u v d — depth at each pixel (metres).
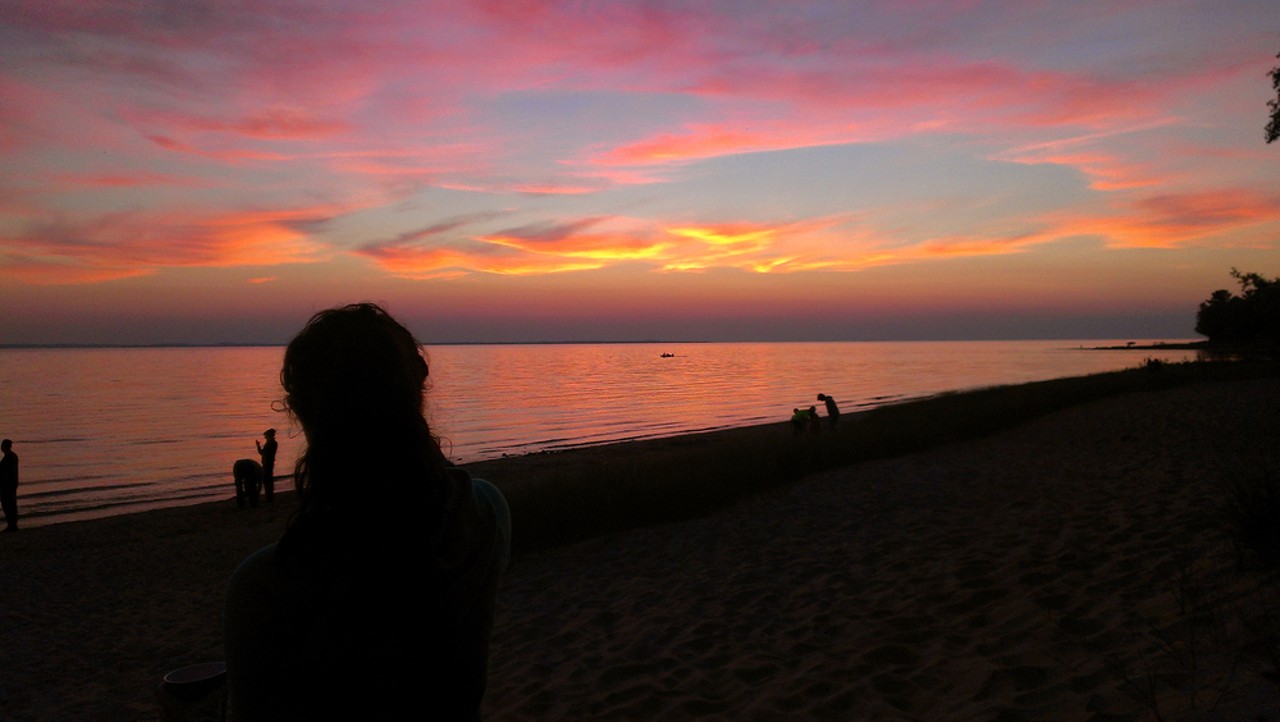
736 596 6.33
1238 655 3.41
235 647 1.01
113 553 12.58
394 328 1.19
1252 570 4.50
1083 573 5.42
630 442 28.30
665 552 8.42
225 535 13.72
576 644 5.69
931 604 5.35
